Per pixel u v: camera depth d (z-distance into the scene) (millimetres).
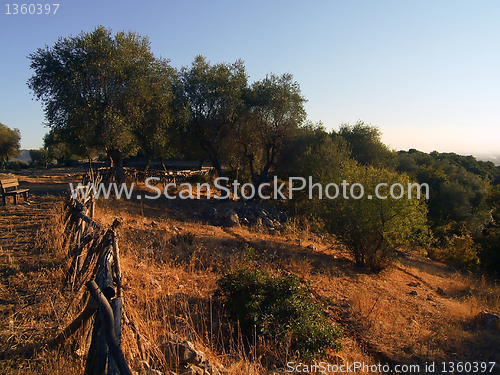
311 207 17484
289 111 20859
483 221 28516
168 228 10914
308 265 9258
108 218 9758
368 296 7523
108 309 2463
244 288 5492
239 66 19656
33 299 4113
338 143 23859
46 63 14859
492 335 6195
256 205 18312
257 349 4562
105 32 15922
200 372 3338
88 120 14477
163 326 4359
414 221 10695
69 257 5277
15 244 6039
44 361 3000
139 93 16234
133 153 17625
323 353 4676
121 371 2199
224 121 19453
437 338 5848
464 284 10562
